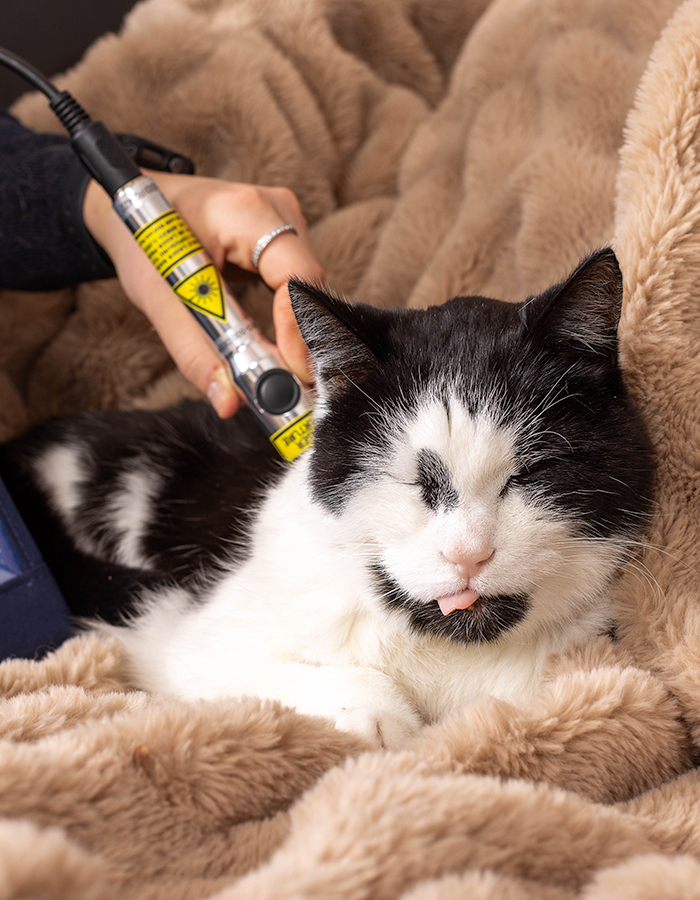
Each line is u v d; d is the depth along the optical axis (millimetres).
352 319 858
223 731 607
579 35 1311
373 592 872
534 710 687
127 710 707
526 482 804
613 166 1141
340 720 768
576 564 831
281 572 947
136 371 1493
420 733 751
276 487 1079
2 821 438
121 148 1013
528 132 1341
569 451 805
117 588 1166
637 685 712
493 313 910
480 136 1385
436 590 805
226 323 992
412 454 826
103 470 1284
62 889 390
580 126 1216
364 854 457
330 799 517
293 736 629
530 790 552
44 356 1510
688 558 788
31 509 1272
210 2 1747
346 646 912
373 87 1761
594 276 771
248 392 991
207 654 939
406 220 1430
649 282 876
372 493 843
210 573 1101
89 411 1407
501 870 492
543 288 1101
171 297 1119
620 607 829
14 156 1277
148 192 998
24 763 525
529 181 1207
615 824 552
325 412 910
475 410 812
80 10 1807
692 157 889
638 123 951
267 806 595
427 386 843
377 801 501
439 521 801
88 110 1566
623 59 1233
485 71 1478
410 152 1621
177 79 1580
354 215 1526
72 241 1252
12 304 1484
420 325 901
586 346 822
